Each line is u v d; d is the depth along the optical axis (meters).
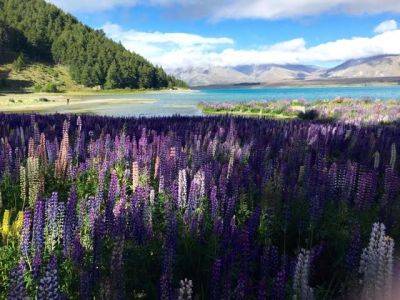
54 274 4.43
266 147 13.52
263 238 7.01
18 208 8.70
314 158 12.32
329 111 38.69
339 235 7.10
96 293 5.20
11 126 16.69
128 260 6.08
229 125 19.44
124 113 56.38
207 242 6.65
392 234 7.25
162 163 9.78
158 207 7.91
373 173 8.61
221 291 5.11
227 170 9.34
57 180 10.32
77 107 75.38
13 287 4.31
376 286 4.62
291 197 8.17
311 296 4.47
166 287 4.89
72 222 6.14
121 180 10.07
